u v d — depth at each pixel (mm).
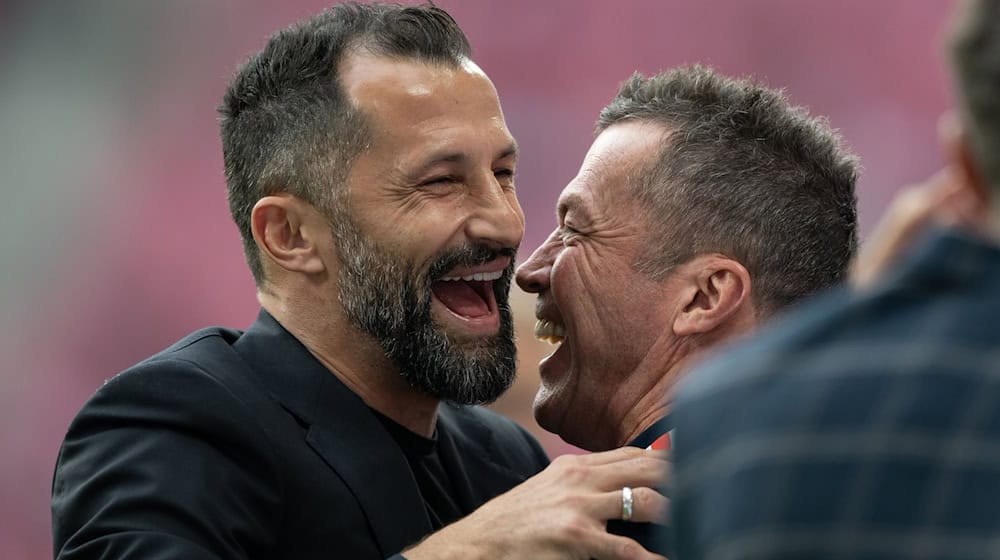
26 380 17281
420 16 3896
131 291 17875
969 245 1735
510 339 3941
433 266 3777
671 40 19297
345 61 3844
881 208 18859
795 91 19281
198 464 3518
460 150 3770
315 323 3912
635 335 3570
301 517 3637
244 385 3768
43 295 17719
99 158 18438
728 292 3484
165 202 18328
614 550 3105
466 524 3303
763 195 3510
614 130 3695
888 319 1748
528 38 19219
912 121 19000
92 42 18734
